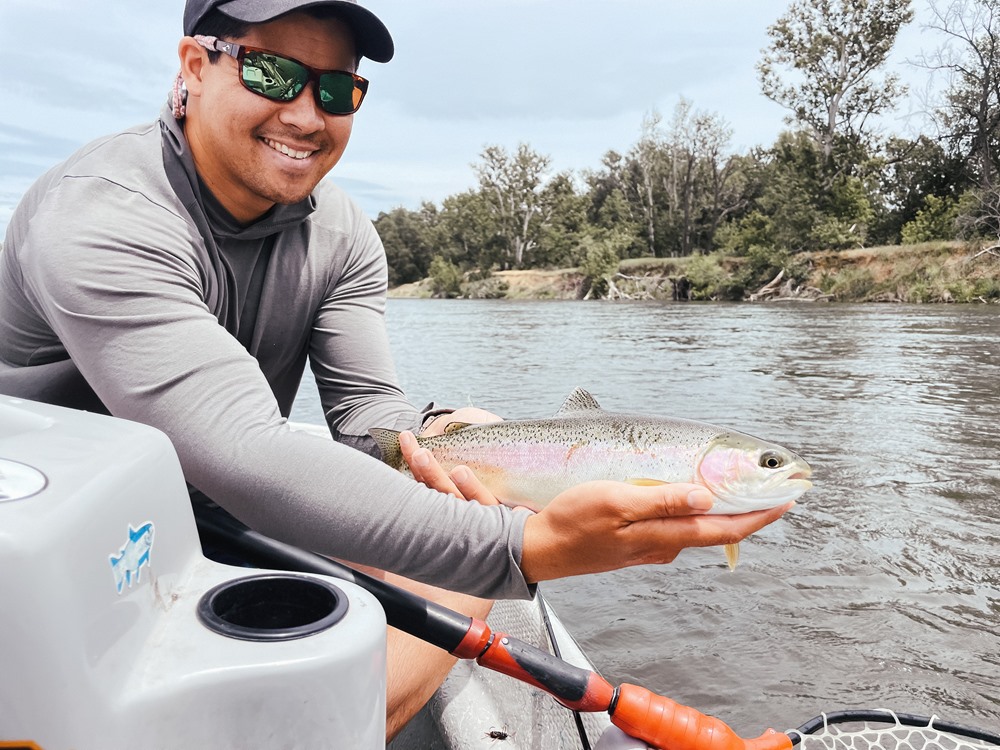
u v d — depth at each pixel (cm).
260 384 128
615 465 169
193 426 121
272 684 74
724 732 129
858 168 5075
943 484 530
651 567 390
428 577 120
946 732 146
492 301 5353
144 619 77
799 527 443
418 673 167
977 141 4688
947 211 4191
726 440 158
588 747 157
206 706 73
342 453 121
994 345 1539
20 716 64
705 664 298
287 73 154
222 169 160
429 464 154
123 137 156
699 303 4025
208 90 154
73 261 133
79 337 131
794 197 4659
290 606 88
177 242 147
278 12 147
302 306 196
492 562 119
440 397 974
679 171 6494
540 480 179
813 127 5262
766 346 1580
